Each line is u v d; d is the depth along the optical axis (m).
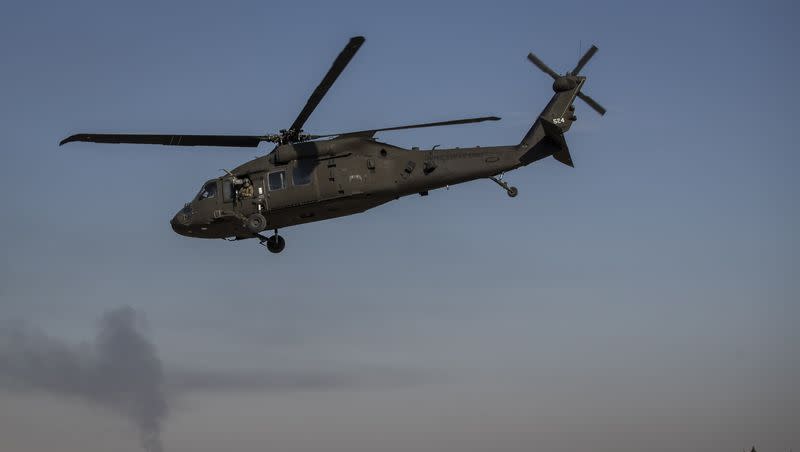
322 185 34.12
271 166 34.59
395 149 34.62
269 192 34.47
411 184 34.38
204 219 35.31
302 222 35.47
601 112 37.00
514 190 34.81
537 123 35.66
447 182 34.59
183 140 34.09
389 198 34.81
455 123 31.92
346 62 29.55
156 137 33.78
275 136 34.50
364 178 34.12
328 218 35.50
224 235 36.31
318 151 34.19
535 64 37.56
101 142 33.94
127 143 34.03
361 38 28.48
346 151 34.25
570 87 36.81
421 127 32.50
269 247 36.84
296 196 34.28
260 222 34.44
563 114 36.69
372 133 33.91
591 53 37.25
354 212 35.38
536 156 35.00
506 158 34.75
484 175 34.78
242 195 34.75
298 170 34.31
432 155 34.56
